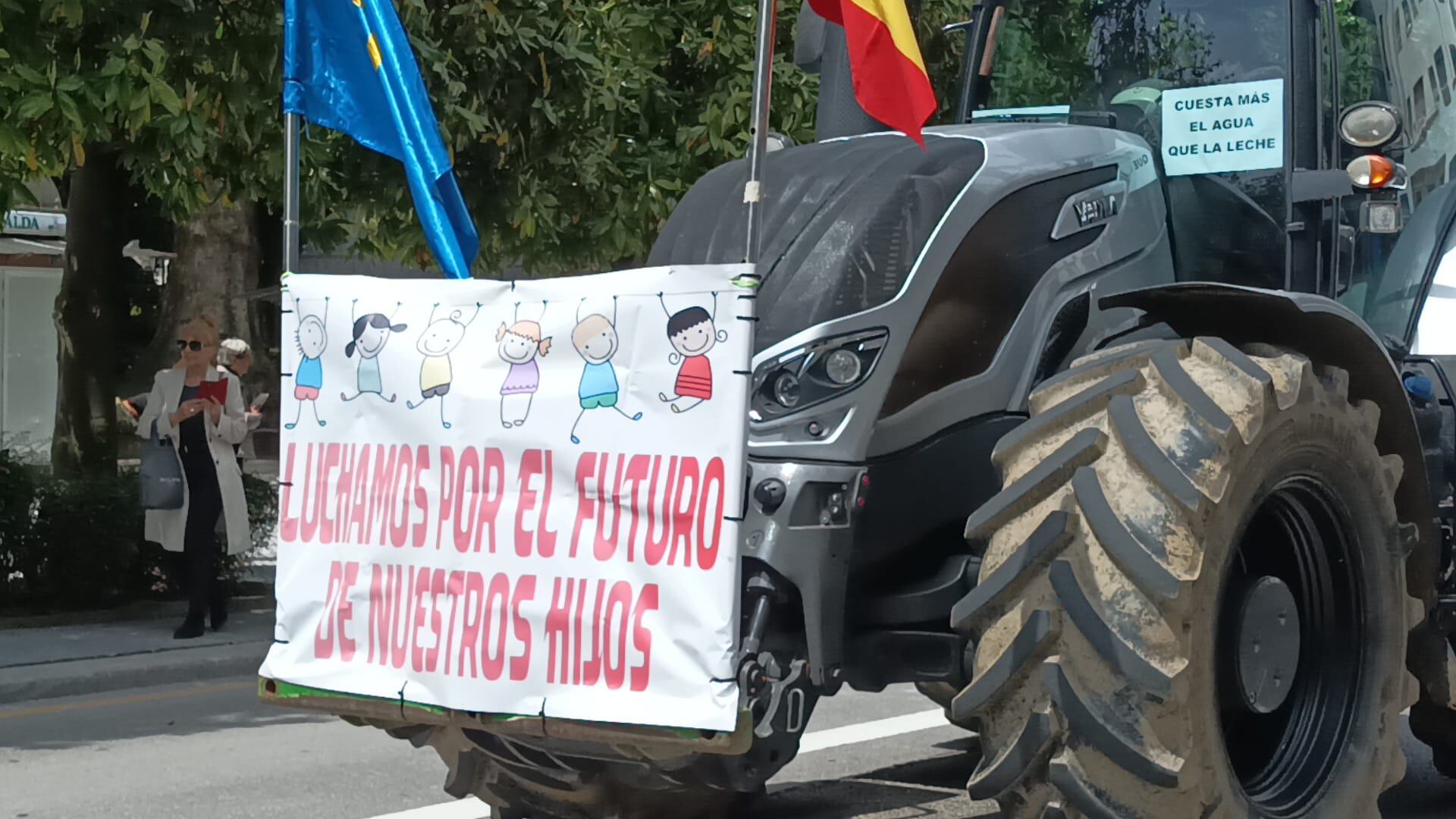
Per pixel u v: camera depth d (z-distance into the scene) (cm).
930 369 467
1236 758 457
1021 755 400
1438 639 501
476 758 486
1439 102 578
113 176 1332
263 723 827
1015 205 487
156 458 1045
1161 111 552
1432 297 564
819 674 432
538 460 409
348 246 1425
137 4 977
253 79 1038
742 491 387
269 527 1238
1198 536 394
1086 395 414
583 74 1154
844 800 624
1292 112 530
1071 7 578
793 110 1230
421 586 424
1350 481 450
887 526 460
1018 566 400
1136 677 387
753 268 388
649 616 393
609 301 402
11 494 1144
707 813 516
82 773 702
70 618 1126
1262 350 439
